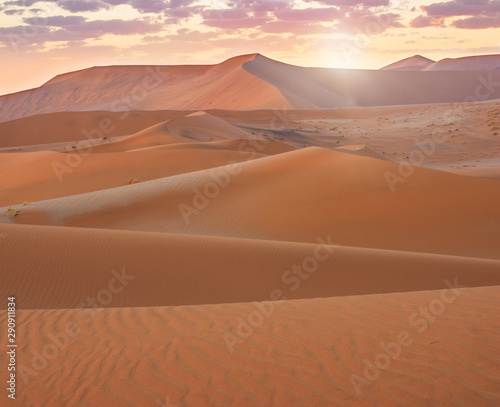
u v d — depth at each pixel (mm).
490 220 22578
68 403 4711
